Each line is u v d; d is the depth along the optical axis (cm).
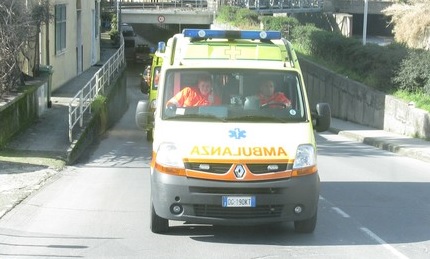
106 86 2834
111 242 914
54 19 2617
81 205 1141
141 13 6719
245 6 6606
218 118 941
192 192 873
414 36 3703
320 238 946
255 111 952
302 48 4288
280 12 6888
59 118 2031
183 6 7138
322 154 1972
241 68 982
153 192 903
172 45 1041
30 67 2156
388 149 2161
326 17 7394
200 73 977
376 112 2809
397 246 909
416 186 1396
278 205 883
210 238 938
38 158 1533
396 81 2748
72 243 909
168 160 884
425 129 2327
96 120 2142
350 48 3441
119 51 3794
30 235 949
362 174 1551
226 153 875
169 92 970
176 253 863
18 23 1833
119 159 1683
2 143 1616
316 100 3681
